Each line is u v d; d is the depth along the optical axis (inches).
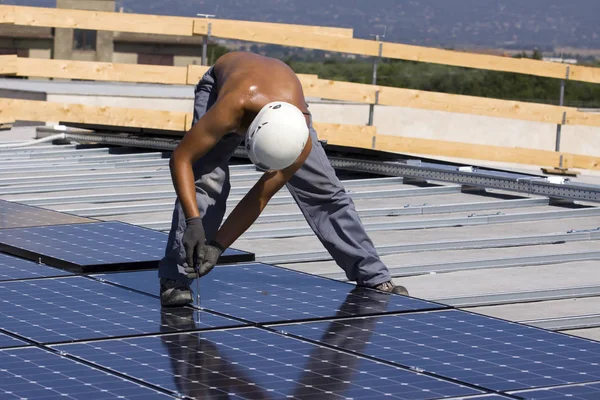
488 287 293.7
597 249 356.2
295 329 202.4
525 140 978.1
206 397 157.8
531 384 168.9
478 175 474.0
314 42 618.2
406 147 613.9
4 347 182.7
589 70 644.7
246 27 613.0
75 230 303.9
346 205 244.5
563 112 637.3
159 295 228.4
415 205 428.5
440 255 338.3
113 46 2910.9
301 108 213.5
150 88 1094.4
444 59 628.7
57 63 597.9
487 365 179.8
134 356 179.8
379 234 375.2
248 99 208.2
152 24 603.5
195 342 190.5
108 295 226.2
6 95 933.8
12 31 2691.9
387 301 229.9
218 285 241.0
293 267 313.7
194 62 3014.3
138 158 556.1
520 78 2393.0
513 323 211.5
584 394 163.8
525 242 361.1
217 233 216.5
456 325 208.7
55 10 591.5
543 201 452.1
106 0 1849.2
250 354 183.2
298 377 169.9
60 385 161.2
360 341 194.1
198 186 222.4
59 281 239.0
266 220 380.5
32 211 343.3
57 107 596.1
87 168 513.7
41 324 199.8
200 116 227.6
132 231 304.0
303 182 241.1
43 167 508.1
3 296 222.1
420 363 180.2
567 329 262.1
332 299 229.8
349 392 162.2
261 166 206.8
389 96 618.2
